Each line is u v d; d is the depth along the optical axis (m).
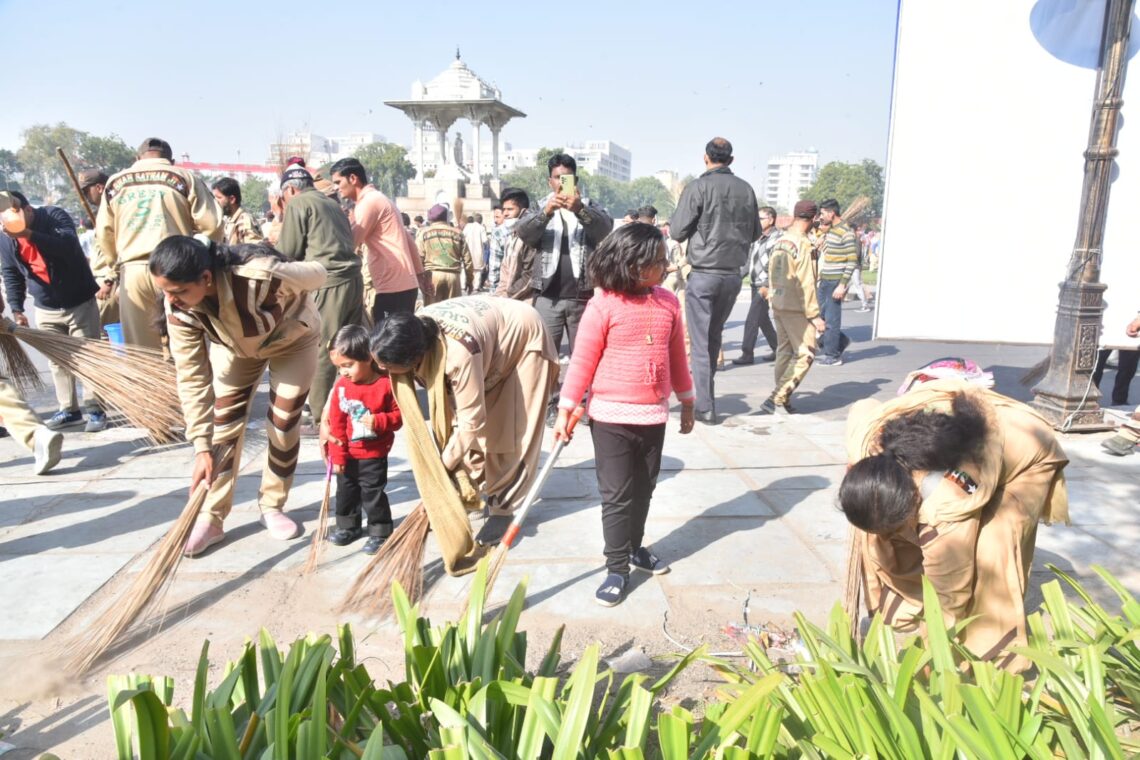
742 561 3.74
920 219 5.96
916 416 2.26
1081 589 2.45
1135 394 7.64
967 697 1.76
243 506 4.45
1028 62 5.64
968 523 2.17
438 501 3.28
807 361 6.57
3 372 4.86
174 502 4.50
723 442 5.74
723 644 3.01
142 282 5.06
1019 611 2.29
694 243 6.04
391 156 107.62
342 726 1.91
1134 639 2.26
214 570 3.63
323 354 5.67
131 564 3.71
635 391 3.25
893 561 2.51
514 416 3.86
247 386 3.80
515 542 3.95
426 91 31.95
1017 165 5.79
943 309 6.06
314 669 2.01
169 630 3.12
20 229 5.64
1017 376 8.50
